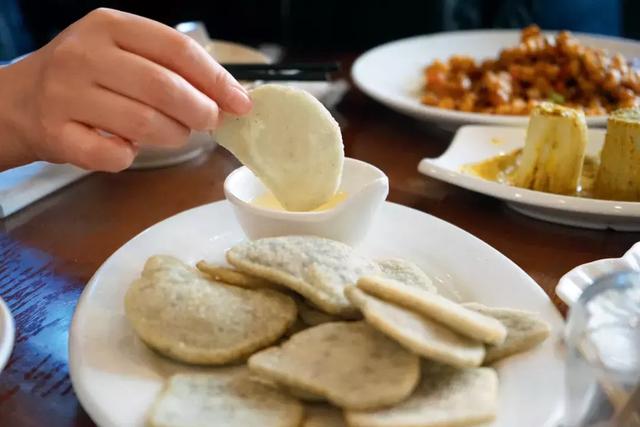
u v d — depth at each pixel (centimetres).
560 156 59
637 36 129
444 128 77
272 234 45
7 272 48
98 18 46
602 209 52
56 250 52
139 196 61
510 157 66
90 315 40
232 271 41
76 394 36
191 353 37
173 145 46
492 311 40
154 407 33
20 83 50
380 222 52
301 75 71
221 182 64
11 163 53
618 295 36
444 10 130
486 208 59
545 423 33
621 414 33
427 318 36
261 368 35
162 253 47
